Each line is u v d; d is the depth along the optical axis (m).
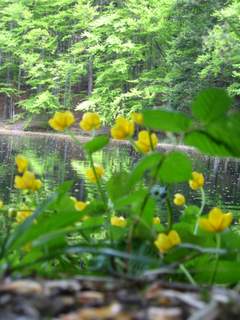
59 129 1.60
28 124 28.50
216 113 1.36
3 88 30.06
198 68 21.08
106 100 26.22
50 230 1.29
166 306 0.83
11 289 0.87
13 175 8.68
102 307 0.82
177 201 1.86
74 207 1.63
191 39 19.52
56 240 1.36
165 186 1.56
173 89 21.64
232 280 1.38
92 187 6.66
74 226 1.49
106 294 0.87
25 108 29.31
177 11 18.27
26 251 1.43
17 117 29.64
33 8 32.12
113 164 12.27
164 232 1.56
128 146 20.42
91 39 27.69
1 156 13.14
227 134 1.36
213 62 19.86
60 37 32.72
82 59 29.62
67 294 0.86
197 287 0.94
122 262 1.26
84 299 0.84
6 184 7.26
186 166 1.42
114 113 25.69
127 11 27.69
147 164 1.39
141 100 25.22
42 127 28.42
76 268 1.60
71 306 0.82
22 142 20.17
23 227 1.22
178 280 1.38
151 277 1.01
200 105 1.37
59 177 8.57
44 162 11.97
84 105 26.39
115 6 31.62
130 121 1.58
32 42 30.08
